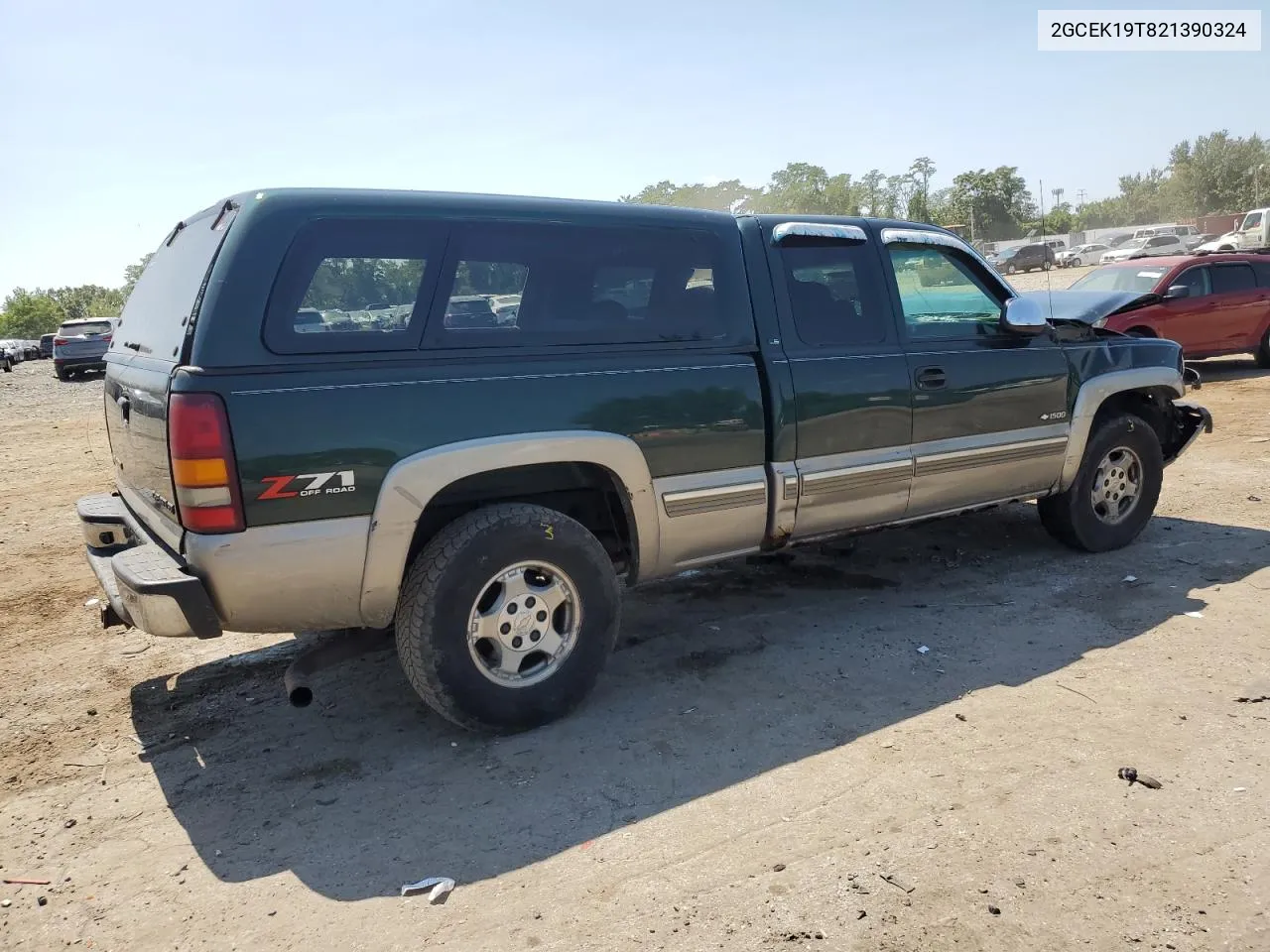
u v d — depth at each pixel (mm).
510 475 3721
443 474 3381
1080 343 5418
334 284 3299
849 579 5438
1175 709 3666
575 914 2625
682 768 3402
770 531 4305
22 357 43344
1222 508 6629
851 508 4527
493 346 3572
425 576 3428
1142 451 5699
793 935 2492
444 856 2939
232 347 3104
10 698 4289
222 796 3367
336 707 4078
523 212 3711
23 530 7707
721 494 4074
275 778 3477
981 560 5680
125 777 3539
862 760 3391
